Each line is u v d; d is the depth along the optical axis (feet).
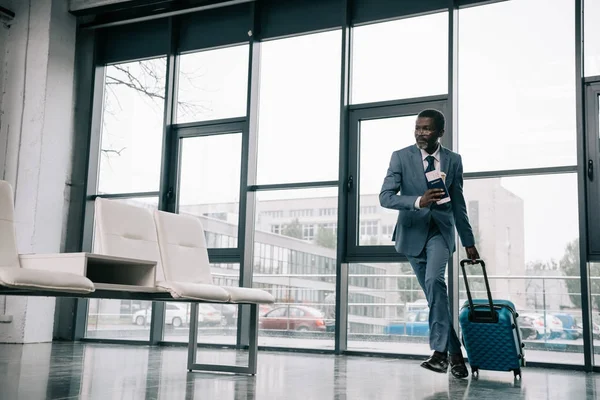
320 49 18.71
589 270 14.94
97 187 21.17
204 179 19.62
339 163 17.47
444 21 17.20
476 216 16.10
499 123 16.12
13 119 19.89
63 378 10.01
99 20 21.24
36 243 19.04
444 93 16.89
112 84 21.63
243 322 18.45
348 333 17.47
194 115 20.03
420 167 11.40
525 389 10.02
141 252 11.01
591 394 9.67
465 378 11.37
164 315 19.36
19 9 20.34
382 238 17.04
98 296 8.66
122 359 13.94
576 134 15.07
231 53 19.85
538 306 15.31
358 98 17.92
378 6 17.92
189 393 8.56
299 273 18.19
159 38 20.92
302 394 8.75
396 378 11.23
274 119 18.97
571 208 15.14
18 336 18.56
